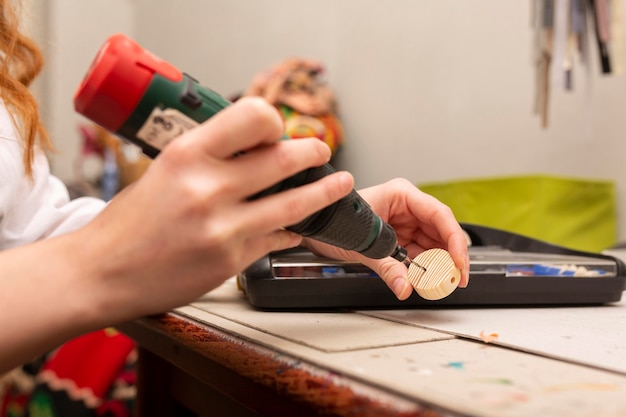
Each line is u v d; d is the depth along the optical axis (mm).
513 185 1078
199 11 2236
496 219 1101
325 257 523
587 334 388
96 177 2021
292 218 302
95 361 957
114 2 2598
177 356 423
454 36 1366
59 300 298
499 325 423
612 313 486
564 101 1160
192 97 297
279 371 305
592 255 581
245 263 313
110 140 1847
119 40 292
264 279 476
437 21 1401
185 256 287
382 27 1533
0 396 1029
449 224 496
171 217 278
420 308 503
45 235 612
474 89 1331
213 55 2178
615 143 1089
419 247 549
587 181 1062
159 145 311
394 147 1520
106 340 966
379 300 492
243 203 292
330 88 1638
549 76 968
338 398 264
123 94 287
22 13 626
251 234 296
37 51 622
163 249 286
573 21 888
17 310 296
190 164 274
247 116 271
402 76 1491
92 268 300
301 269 484
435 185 1217
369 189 541
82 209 654
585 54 954
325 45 1701
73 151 2383
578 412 221
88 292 300
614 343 357
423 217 516
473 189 1140
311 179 324
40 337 301
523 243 664
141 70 287
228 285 667
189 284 300
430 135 1431
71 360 964
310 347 345
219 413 492
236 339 381
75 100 297
